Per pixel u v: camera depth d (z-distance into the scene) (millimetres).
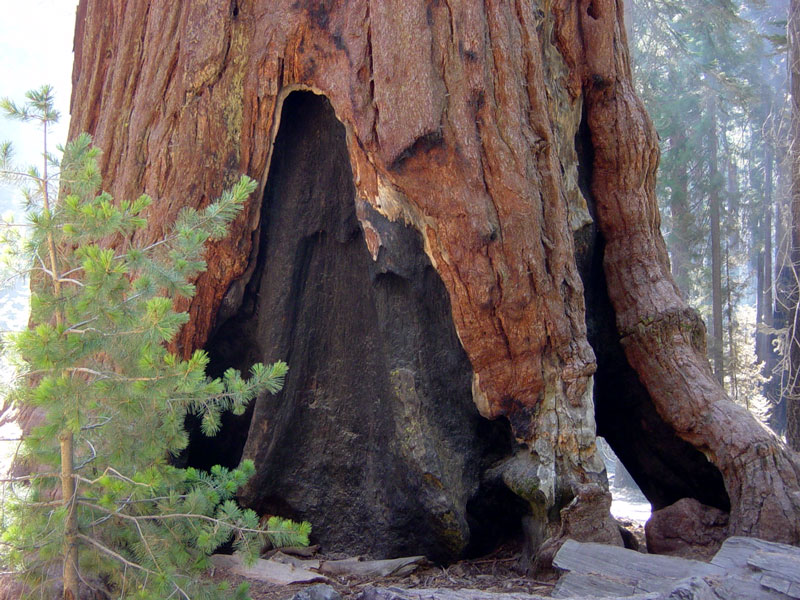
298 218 6488
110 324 4121
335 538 6441
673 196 25344
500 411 5867
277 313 6508
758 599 3939
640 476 7359
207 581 4680
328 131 6426
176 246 4969
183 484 4754
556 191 5922
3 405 4836
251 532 4410
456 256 5586
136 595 4023
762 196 28562
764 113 27344
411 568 5980
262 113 5977
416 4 5508
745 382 23969
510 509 6234
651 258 7070
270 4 5934
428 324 6172
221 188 6023
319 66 5824
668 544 5688
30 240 4258
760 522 5324
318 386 6566
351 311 6539
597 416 7520
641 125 7129
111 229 4148
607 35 6953
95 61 7215
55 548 4133
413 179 5539
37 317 4137
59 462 4281
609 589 4473
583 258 6836
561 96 6676
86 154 4391
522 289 5645
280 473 6516
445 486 5902
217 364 6816
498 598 4086
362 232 6461
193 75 5953
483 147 5535
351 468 6453
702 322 6926
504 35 5668
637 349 6797
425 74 5441
